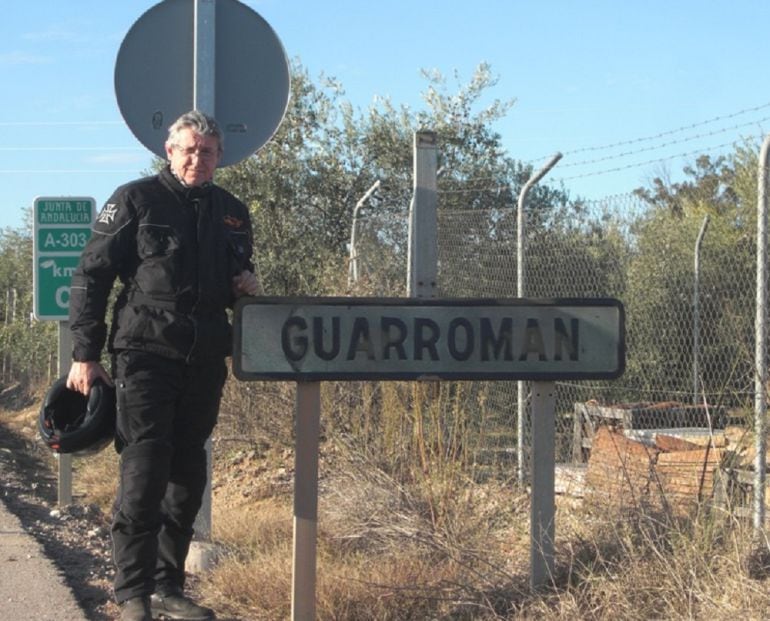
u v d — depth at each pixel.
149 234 4.55
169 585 4.92
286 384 9.73
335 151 15.27
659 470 5.86
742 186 10.35
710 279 7.88
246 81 5.82
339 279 9.95
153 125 5.75
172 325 4.52
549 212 8.45
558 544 5.36
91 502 8.98
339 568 5.49
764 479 5.36
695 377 7.53
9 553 6.25
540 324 4.76
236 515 7.02
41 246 7.59
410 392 7.19
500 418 8.02
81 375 4.61
